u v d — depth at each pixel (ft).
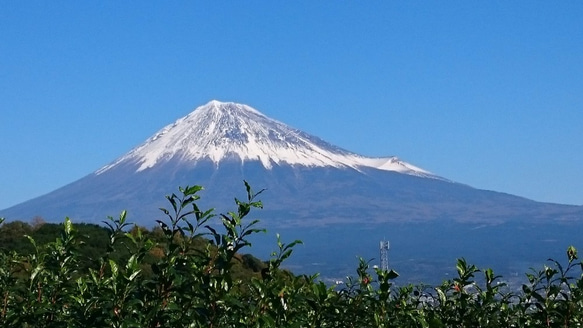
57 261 23.52
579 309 25.17
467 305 26.89
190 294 20.42
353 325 24.91
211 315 20.47
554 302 24.89
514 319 26.55
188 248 21.42
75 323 20.47
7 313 22.18
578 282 24.90
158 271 20.58
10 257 25.25
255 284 22.39
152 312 19.85
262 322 21.50
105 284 21.47
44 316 22.04
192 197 21.52
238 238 20.92
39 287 23.26
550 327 24.67
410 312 25.52
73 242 23.91
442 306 27.04
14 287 23.49
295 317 22.71
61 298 22.98
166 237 21.67
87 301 21.09
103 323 19.99
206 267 21.34
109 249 23.31
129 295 20.44
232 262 20.68
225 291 20.75
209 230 21.13
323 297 22.57
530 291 26.08
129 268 20.44
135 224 23.79
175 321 20.38
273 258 24.03
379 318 24.52
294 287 24.36
